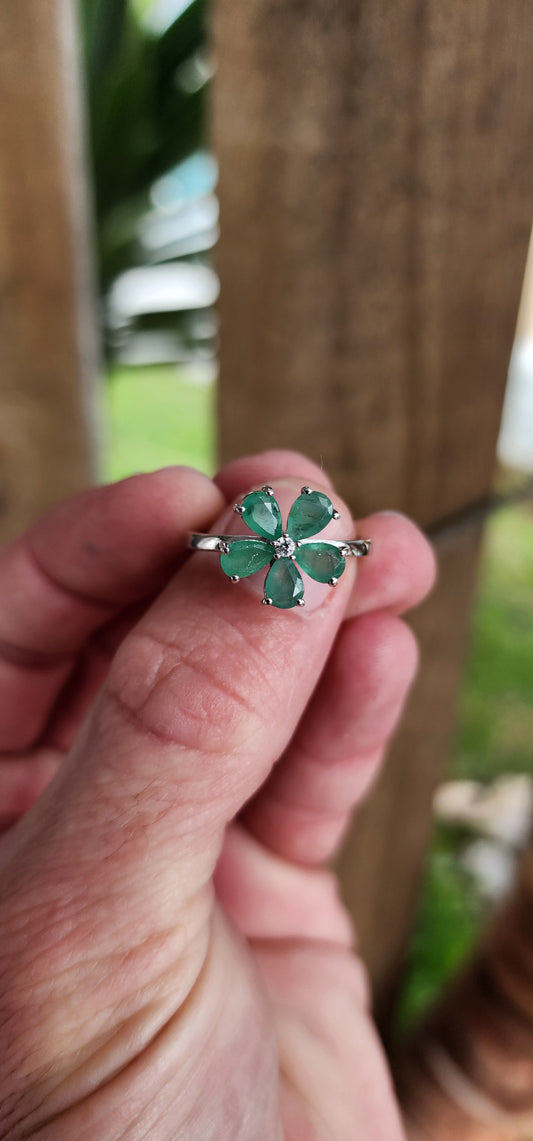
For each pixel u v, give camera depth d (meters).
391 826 0.14
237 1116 0.06
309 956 0.10
